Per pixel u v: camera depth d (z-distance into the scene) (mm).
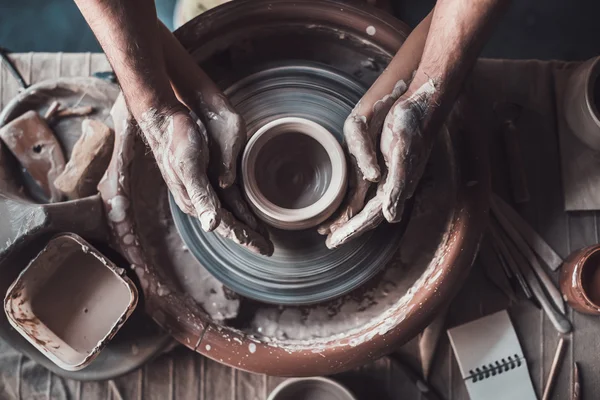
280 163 1229
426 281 1243
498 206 1477
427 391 1403
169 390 1425
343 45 1375
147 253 1288
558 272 1462
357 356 1217
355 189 1147
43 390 1420
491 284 1458
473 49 1056
